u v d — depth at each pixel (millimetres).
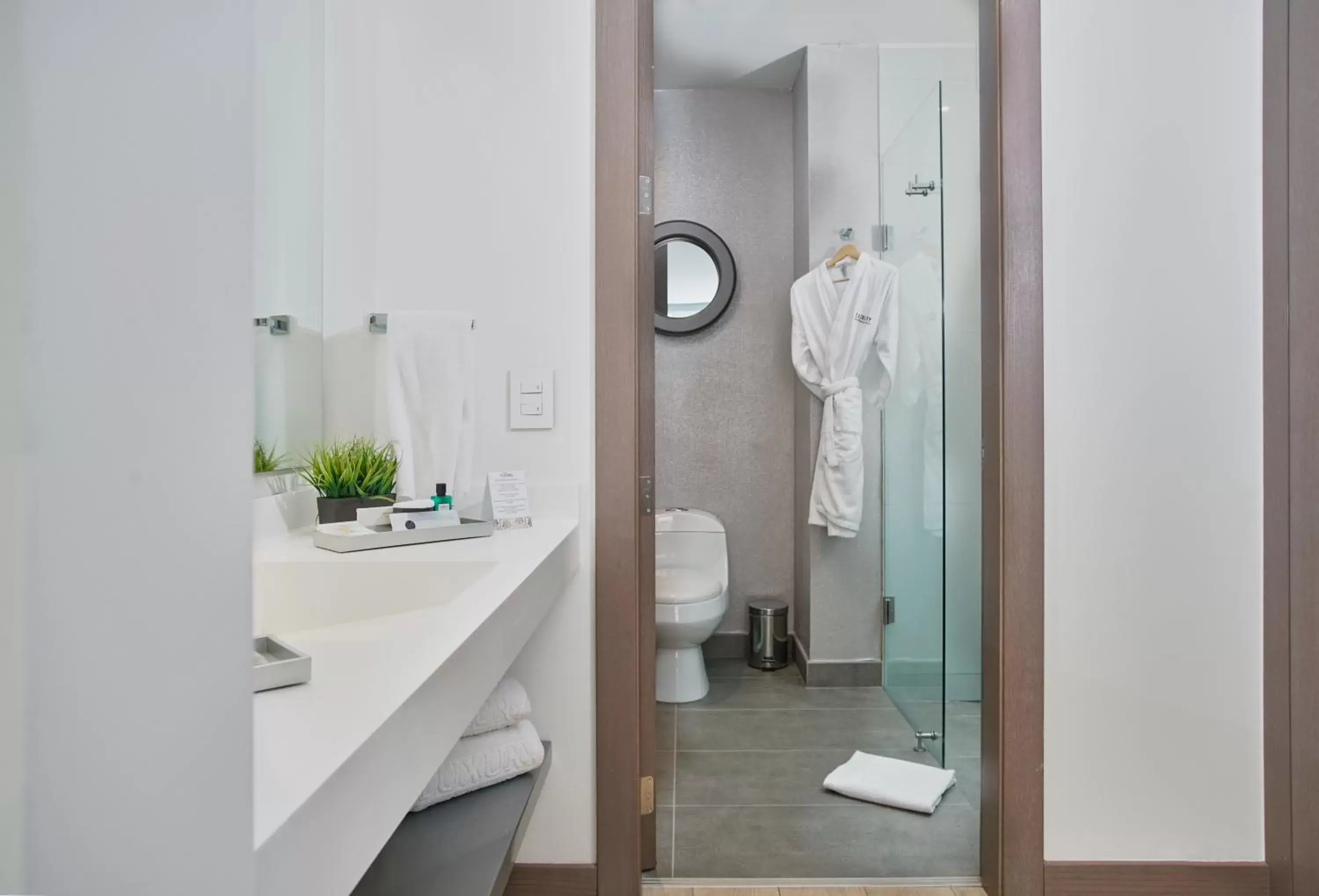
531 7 1570
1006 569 1589
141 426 236
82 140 218
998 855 1594
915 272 2631
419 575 1069
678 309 3406
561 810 1566
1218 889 1580
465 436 1499
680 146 3434
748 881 1671
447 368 1470
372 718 519
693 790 2119
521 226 1566
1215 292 1592
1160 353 1593
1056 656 1594
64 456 214
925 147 2492
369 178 1564
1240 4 1591
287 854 375
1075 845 1590
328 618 1063
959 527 2740
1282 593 1541
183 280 251
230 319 270
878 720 2666
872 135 3047
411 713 568
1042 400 1588
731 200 3434
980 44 1713
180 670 250
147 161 238
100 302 223
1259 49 1588
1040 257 1586
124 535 231
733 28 2922
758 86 3416
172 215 247
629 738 1557
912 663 2592
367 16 1568
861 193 3047
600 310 1554
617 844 1559
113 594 227
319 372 1532
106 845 225
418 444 1469
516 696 1181
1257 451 1587
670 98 3443
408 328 1461
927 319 2518
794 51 3104
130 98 232
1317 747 1474
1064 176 1599
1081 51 1601
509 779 1175
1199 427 1592
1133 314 1593
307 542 1271
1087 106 1599
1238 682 1592
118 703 229
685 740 2484
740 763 2305
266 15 1293
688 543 3172
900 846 1819
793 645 3436
